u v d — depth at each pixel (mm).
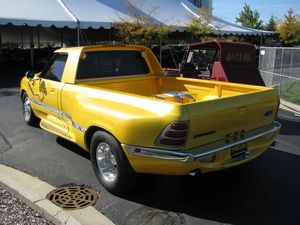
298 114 10062
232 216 4070
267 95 4746
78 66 5586
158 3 23953
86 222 3861
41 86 6273
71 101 5230
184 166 3910
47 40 35594
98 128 4668
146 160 4059
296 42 41312
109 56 6047
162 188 4723
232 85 5391
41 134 7055
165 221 3961
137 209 4211
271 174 5238
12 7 16766
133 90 6324
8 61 26797
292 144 6805
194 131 3918
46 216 4000
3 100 11008
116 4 21016
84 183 4859
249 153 4547
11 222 3844
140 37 19906
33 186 4652
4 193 4555
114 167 4531
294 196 4551
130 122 4078
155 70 6707
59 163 5559
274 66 17125
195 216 4074
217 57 9203
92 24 17484
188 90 6141
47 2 18422
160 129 3895
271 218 4027
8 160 5660
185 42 27312
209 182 4926
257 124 4695
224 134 4262
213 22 24516
